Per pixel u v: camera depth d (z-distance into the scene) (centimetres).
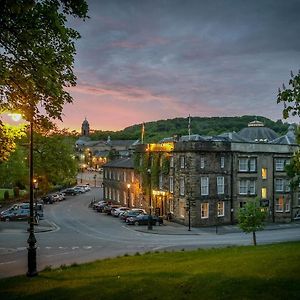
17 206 6044
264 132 8981
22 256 3294
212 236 4753
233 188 5997
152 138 19338
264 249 2477
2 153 2064
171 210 6122
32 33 1556
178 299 1420
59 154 7550
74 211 7219
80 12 1628
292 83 1470
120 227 5406
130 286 1648
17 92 1669
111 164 8738
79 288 1708
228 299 1350
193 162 5691
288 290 1380
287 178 6412
